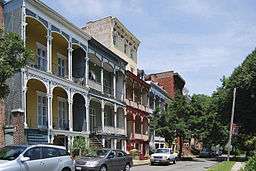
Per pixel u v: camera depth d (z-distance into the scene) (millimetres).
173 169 33000
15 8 27953
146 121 57938
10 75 16203
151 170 31359
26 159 15398
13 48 16562
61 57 36000
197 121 53094
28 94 30531
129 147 49844
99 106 42594
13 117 27031
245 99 48250
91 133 38562
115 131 44031
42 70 29703
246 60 48344
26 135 27422
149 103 60312
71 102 34125
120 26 50156
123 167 26047
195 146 88375
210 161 49906
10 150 15766
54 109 34188
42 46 32719
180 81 78312
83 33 36281
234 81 48312
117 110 47156
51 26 31312
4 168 14547
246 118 49375
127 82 50438
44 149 16703
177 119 52688
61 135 32656
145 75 62062
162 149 42062
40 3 29281
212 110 56594
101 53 40688
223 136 62469
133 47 55812
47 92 30562
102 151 25141
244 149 51000
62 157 17422
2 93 16812
